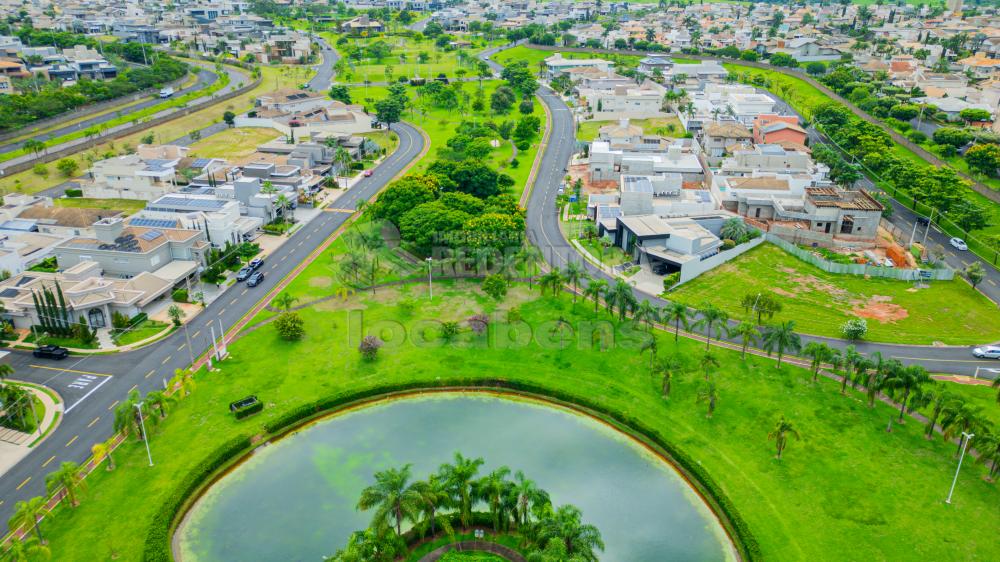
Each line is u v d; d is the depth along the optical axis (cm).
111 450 11506
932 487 10838
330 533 10288
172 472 11056
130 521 10106
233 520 10469
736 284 17438
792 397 13000
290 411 12469
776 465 11344
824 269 18075
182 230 18025
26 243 18138
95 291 15175
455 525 10350
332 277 17675
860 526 10138
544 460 11700
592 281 15400
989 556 9619
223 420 12281
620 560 9825
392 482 9531
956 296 16600
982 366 13962
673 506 10800
